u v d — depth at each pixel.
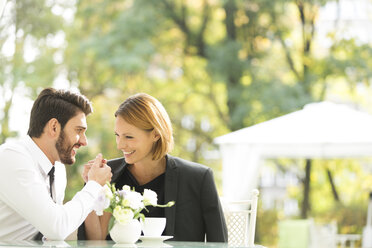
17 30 14.86
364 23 15.64
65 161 2.91
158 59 15.55
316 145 8.08
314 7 15.62
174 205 3.00
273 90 14.45
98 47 14.65
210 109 15.94
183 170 3.08
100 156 2.74
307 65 15.52
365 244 11.43
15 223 2.78
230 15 15.46
